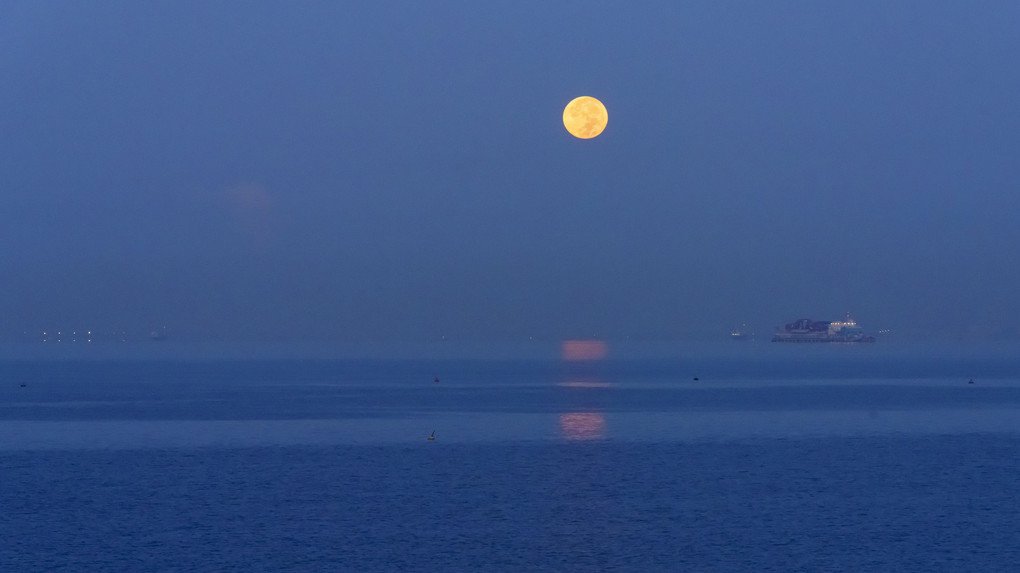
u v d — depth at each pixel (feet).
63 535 374.63
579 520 396.16
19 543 362.94
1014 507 419.95
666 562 339.16
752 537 370.53
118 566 334.03
